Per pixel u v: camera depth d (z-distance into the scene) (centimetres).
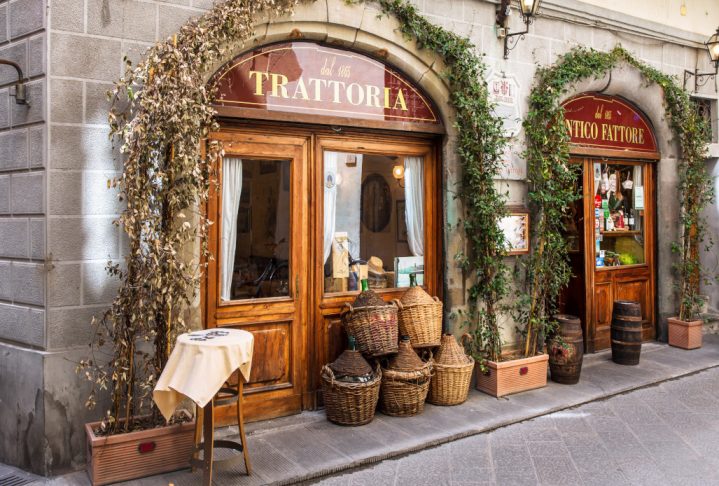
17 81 407
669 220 791
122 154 420
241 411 387
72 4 402
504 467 411
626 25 730
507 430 481
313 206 523
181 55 379
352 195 551
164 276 375
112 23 416
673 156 792
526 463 418
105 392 414
